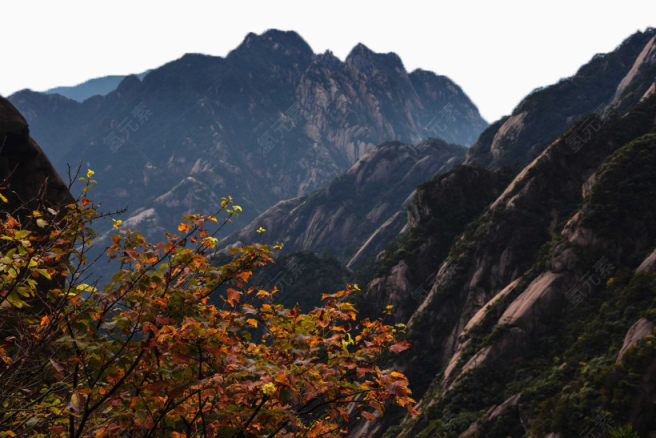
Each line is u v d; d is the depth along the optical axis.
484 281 91.75
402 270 108.69
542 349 67.12
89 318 4.21
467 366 69.12
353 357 5.05
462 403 63.56
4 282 4.33
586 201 78.56
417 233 115.75
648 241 71.00
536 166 99.50
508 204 97.06
